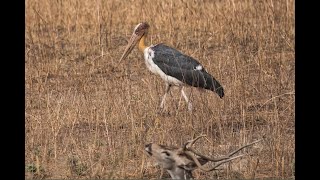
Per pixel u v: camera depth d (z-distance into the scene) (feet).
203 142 55.93
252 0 99.25
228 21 94.38
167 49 68.33
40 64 82.53
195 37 92.89
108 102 64.85
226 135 57.88
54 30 99.25
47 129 59.57
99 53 89.71
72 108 65.05
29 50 88.28
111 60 85.51
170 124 59.21
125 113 61.98
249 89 69.46
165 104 65.41
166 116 62.08
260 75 72.95
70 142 57.11
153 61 68.23
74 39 95.14
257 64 78.54
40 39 95.40
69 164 52.54
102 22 99.71
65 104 66.64
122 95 67.36
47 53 89.20
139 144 55.36
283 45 87.92
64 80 77.71
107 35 96.58
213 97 66.59
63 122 60.95
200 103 64.18
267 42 88.28
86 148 55.93
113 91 70.54
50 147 56.24
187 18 98.43
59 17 102.83
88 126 60.85
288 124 59.77
